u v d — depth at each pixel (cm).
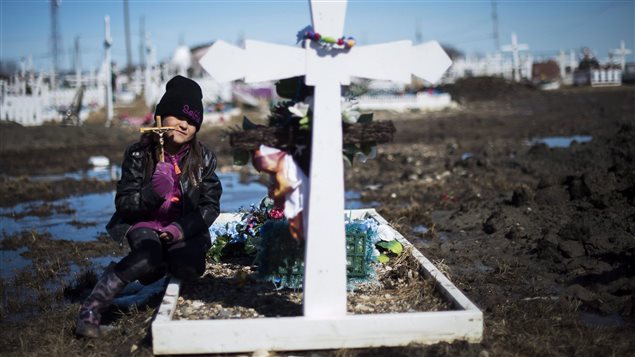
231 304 506
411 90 4606
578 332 461
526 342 440
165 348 426
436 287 516
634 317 495
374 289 537
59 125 2512
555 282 589
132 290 591
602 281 569
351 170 1464
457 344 429
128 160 496
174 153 511
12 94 2708
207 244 525
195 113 500
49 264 712
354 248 535
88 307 471
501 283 591
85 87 3203
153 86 3350
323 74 427
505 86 4553
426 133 2362
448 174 1274
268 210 638
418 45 439
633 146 1199
